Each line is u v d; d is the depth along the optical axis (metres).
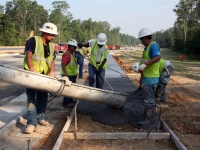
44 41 5.30
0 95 8.80
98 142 4.80
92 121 5.95
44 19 95.81
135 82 12.33
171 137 4.97
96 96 5.54
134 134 4.97
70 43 6.95
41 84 4.90
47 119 6.12
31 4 92.31
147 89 5.39
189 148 4.56
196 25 73.50
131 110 6.45
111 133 4.95
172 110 7.09
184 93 9.85
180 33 77.88
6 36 72.88
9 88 10.02
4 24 72.31
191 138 5.06
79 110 6.60
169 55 49.59
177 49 67.38
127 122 5.86
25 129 5.20
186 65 24.70
